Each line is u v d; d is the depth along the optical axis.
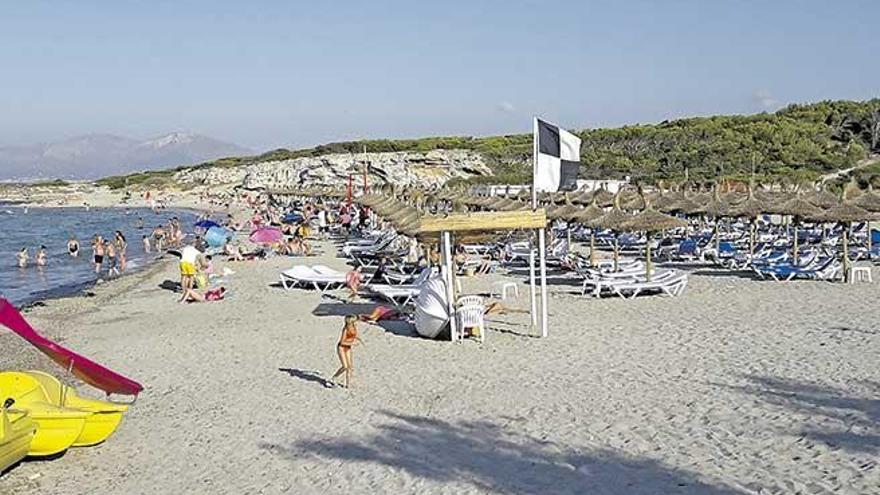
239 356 14.96
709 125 82.06
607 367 12.42
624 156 78.44
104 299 24.55
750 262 23.09
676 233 36.25
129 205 115.00
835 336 13.80
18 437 8.58
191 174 136.00
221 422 10.82
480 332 14.91
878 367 11.49
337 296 22.28
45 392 9.59
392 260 27.42
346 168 98.38
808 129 76.38
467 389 11.65
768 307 17.22
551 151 14.77
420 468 8.59
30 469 9.17
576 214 25.05
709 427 9.26
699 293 19.66
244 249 37.69
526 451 8.88
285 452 9.45
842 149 71.44
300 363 14.09
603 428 9.48
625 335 14.79
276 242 35.19
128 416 11.27
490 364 13.09
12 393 9.38
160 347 16.25
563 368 12.53
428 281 15.85
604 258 27.94
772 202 26.02
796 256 23.45
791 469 7.77
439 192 48.59
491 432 9.64
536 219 14.68
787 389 10.62
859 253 26.30
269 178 111.94
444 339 15.26
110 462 9.38
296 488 8.30
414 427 10.06
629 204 30.70
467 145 102.81
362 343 15.27
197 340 16.75
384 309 18.12
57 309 22.66
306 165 106.19
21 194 148.25
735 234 34.47
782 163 69.38
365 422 10.41
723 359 12.52
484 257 27.56
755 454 8.27
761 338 13.95
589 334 15.02
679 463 8.17
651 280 19.97
